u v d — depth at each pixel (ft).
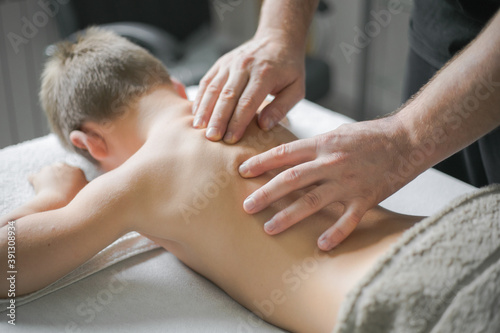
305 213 2.88
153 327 2.98
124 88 3.69
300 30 3.97
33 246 3.02
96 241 3.08
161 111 3.58
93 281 3.31
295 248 2.95
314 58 7.85
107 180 3.16
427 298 2.44
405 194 3.93
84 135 3.75
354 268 2.77
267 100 4.51
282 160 3.02
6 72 8.20
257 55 3.67
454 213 2.70
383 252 2.77
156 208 3.12
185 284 3.28
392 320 2.47
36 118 8.70
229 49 8.30
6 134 8.57
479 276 2.48
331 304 2.77
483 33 2.80
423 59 4.13
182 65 7.66
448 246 2.55
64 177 3.89
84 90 3.75
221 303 3.15
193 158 3.16
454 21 3.72
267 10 4.03
